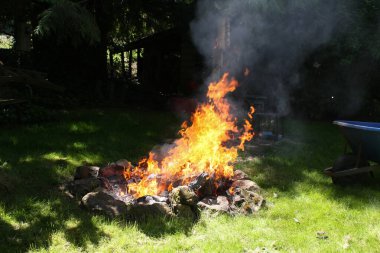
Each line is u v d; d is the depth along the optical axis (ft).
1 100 33.58
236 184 19.85
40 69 51.65
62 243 14.26
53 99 43.14
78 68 54.60
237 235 15.29
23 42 60.64
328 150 30.37
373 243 15.15
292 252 14.20
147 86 63.82
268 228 16.11
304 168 25.16
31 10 50.83
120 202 16.90
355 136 21.39
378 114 48.26
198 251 14.01
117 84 57.77
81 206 17.17
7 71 38.75
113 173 20.56
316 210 18.29
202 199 18.15
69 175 21.57
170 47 66.18
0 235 14.51
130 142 29.50
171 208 16.75
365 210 18.48
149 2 55.31
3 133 29.48
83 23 35.45
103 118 38.11
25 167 21.94
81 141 28.78
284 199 19.66
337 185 22.12
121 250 13.99
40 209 16.79
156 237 14.93
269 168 24.76
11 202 17.20
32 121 34.14
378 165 21.27
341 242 15.11
